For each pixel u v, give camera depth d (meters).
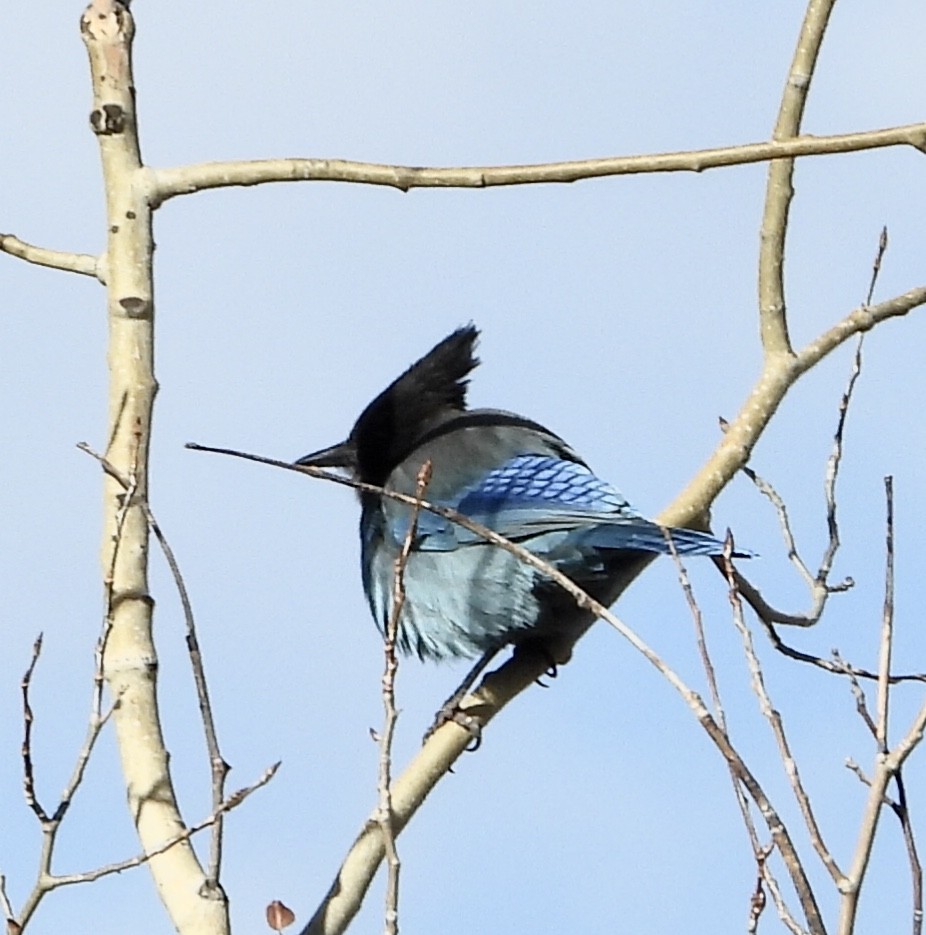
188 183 10.17
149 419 10.01
